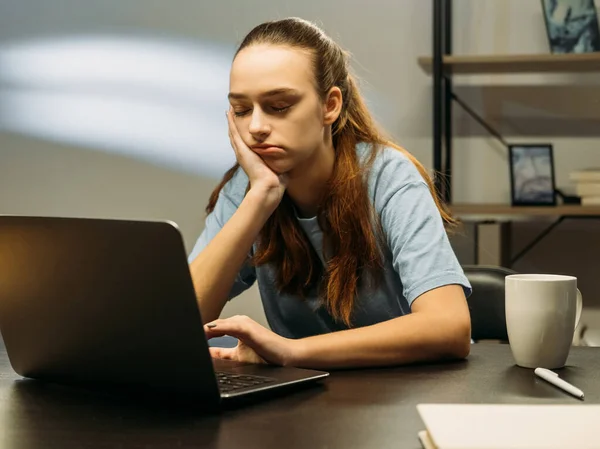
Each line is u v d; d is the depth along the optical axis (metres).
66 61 3.46
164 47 3.40
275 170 1.41
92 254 0.97
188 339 0.92
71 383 1.10
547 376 1.08
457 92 3.20
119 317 0.98
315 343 1.17
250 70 1.34
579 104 3.14
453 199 3.20
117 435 0.86
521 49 3.15
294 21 1.41
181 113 3.41
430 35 3.20
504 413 0.81
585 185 2.91
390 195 1.45
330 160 1.48
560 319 1.16
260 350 1.13
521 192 3.00
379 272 1.48
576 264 3.18
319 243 1.51
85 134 3.46
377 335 1.20
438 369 1.18
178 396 0.97
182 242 0.89
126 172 3.45
